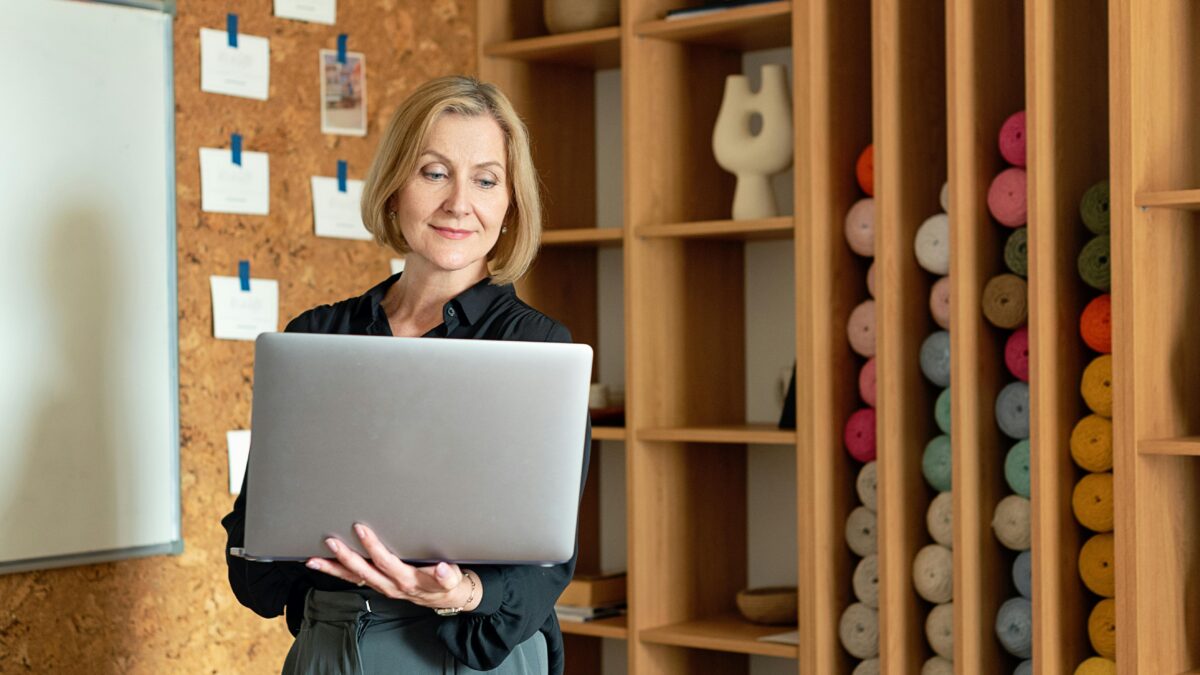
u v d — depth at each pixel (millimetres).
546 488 1697
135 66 2797
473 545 1703
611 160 3709
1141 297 2520
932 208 2945
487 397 1658
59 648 2703
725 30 3186
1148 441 2498
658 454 3254
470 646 1854
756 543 3500
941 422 2818
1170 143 2621
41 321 2658
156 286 2834
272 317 3053
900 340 2854
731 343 3455
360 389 1643
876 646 2885
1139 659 2498
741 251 3486
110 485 2764
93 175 2734
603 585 3389
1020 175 2689
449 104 1957
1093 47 2799
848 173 3018
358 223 3227
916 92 2906
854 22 3047
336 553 1690
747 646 3039
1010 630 2717
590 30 3359
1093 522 2607
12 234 2617
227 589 2984
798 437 2953
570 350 1672
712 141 3316
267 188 3045
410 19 3346
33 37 2646
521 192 2039
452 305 2004
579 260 3684
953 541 2729
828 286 2963
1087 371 2633
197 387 2928
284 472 1664
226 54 2973
